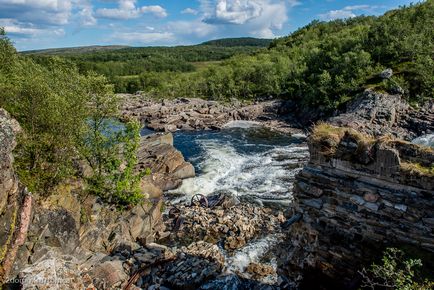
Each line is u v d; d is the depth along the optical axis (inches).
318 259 471.8
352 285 424.8
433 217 373.1
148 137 1594.5
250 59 4744.1
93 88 855.1
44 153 727.1
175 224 971.3
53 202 676.7
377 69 2527.1
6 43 986.1
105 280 631.2
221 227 940.0
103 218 797.2
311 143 469.7
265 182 1315.2
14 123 665.6
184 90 4047.7
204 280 659.4
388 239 408.5
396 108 2066.9
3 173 514.3
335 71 2896.2
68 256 641.6
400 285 339.3
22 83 757.9
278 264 547.8
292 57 4451.3
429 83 2153.1
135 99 3656.5
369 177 419.2
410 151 396.8
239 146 1924.2
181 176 1342.3
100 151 854.5
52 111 723.4
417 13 3272.6
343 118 2038.6
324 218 463.8
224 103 3211.1
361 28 4003.4
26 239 579.8
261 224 964.0
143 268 697.6
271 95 3383.4
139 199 887.7
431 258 372.5
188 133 2331.4
